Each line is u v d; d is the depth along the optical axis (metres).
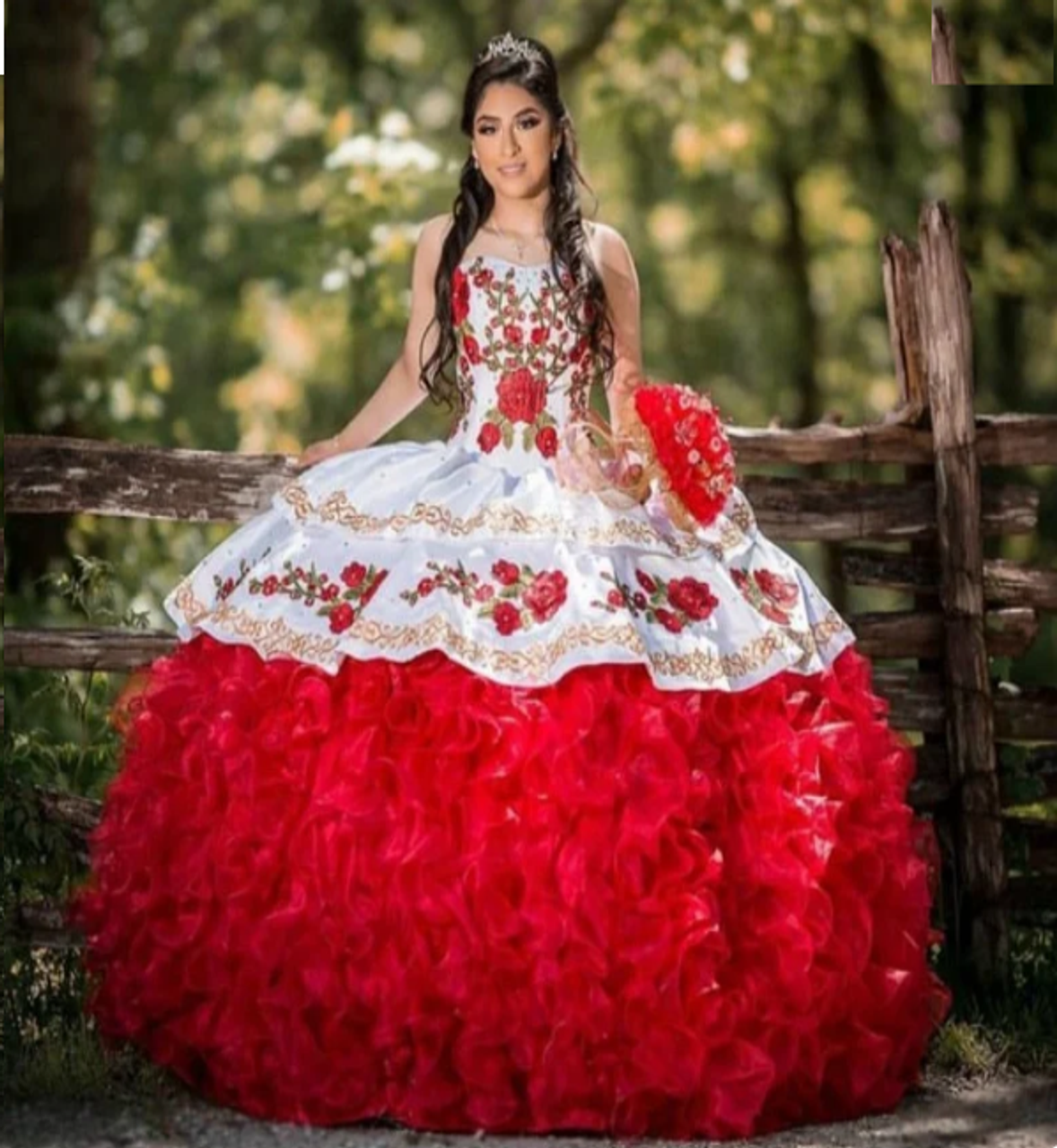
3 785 5.95
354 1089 4.88
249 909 4.93
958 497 6.40
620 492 5.15
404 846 4.76
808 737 5.07
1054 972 6.31
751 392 16.95
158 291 11.09
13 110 9.80
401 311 12.48
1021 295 14.32
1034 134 13.81
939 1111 5.20
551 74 5.32
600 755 4.79
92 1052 5.38
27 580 8.57
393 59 16.31
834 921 4.98
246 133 15.26
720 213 16.64
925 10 13.95
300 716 4.93
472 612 4.95
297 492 5.36
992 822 6.36
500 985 4.73
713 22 13.57
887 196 15.56
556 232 5.34
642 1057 4.73
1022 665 12.66
